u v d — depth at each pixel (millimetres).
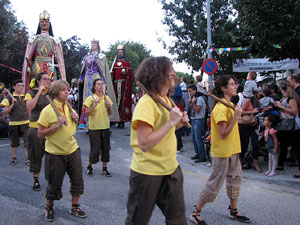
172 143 2273
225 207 4168
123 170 6133
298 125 5512
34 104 4582
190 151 8094
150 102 2160
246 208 4156
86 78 10492
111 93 10984
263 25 6445
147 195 2166
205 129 7504
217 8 14695
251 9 6473
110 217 3768
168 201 2271
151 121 2100
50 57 9008
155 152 2180
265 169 6191
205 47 15125
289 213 3988
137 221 2203
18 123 6352
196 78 9203
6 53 22078
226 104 3404
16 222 3596
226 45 14492
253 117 5934
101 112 5570
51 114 3537
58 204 4176
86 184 5152
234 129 3508
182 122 2340
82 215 3744
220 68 15836
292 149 6527
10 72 23734
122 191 4797
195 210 3604
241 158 6250
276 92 7102
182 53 15828
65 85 3639
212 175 3500
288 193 4898
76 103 16312
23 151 7711
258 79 18312
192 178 5695
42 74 4836
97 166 6426
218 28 14805
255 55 7625
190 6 14906
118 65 12211
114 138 9891
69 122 3654
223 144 3420
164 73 2176
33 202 4250
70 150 3607
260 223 3664
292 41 6277
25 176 5551
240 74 15727
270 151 5727
